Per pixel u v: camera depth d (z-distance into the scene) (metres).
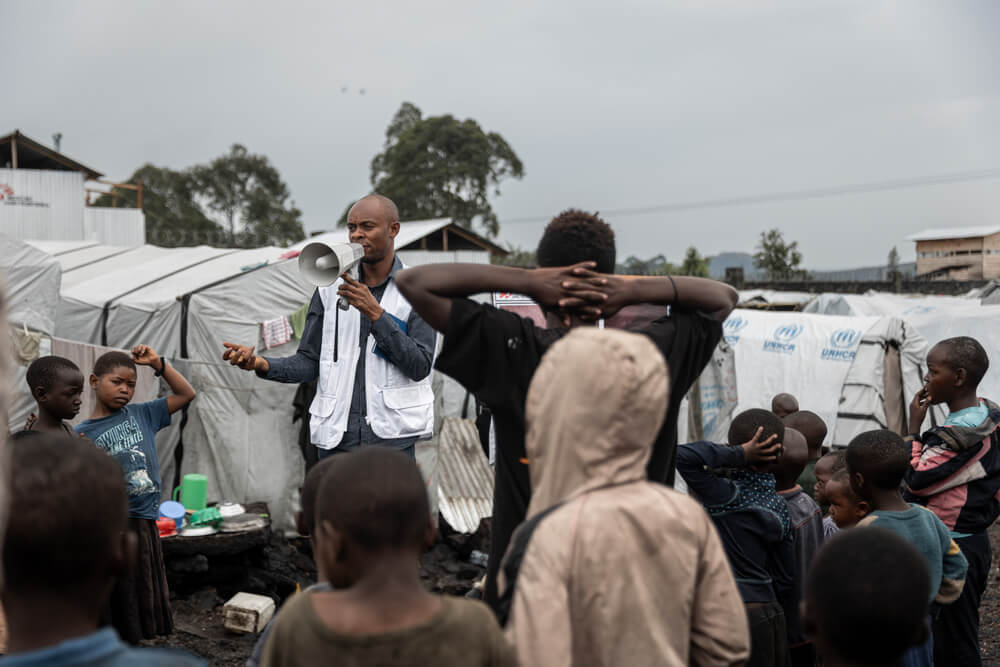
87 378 6.62
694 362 2.48
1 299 1.16
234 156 54.09
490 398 2.29
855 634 1.89
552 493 1.84
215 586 6.53
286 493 8.19
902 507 3.39
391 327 3.69
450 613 1.67
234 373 8.06
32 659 1.37
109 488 1.52
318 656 1.61
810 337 12.04
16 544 1.42
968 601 4.15
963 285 22.69
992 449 4.14
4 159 27.80
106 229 27.97
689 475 3.33
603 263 2.43
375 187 58.84
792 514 3.69
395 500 1.69
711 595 1.89
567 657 1.69
